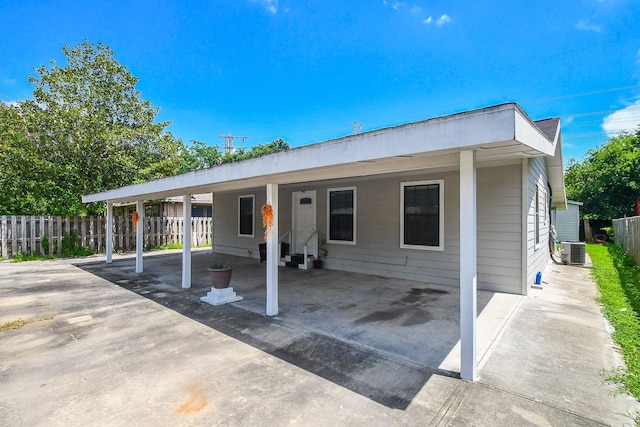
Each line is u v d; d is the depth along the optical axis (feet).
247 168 15.23
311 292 21.08
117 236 44.11
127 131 47.32
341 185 28.63
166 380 9.98
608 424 7.72
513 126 7.86
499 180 20.16
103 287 23.12
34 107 43.68
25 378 10.14
